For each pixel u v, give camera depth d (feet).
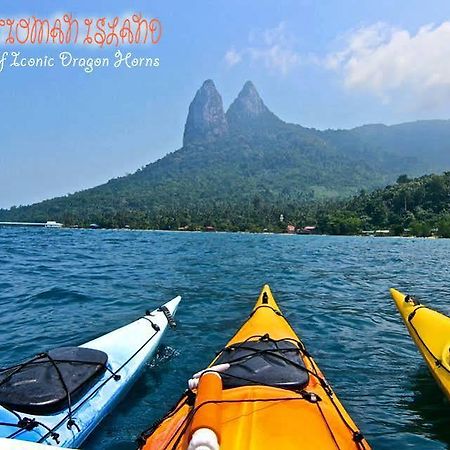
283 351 15.47
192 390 12.50
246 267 62.95
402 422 16.43
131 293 40.04
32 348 24.00
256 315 23.03
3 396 13.23
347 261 78.84
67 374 14.94
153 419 16.42
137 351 19.65
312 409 11.89
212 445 8.04
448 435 15.56
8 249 93.45
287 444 9.78
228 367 13.57
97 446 14.64
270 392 12.19
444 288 46.68
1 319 30.25
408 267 69.15
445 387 17.11
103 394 15.58
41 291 40.40
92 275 51.67
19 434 12.01
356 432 11.62
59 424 13.12
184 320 30.37
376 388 19.35
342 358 23.20
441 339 19.98
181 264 65.46
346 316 32.86
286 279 51.16
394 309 35.63
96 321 29.76
